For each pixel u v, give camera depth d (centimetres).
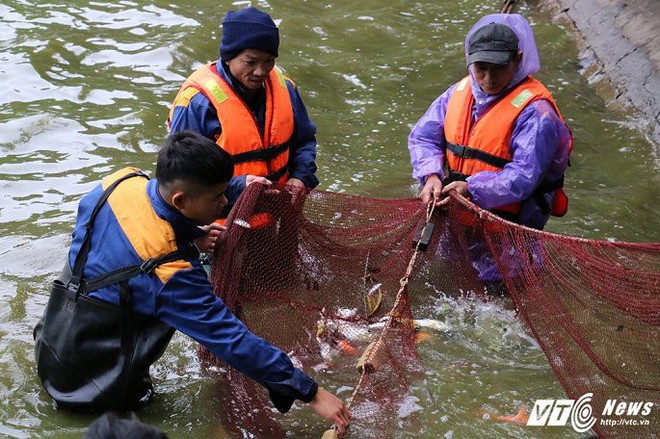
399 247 502
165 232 381
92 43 882
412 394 441
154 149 702
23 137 708
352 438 411
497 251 475
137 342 394
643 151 723
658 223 627
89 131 721
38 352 416
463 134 515
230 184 470
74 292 394
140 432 218
